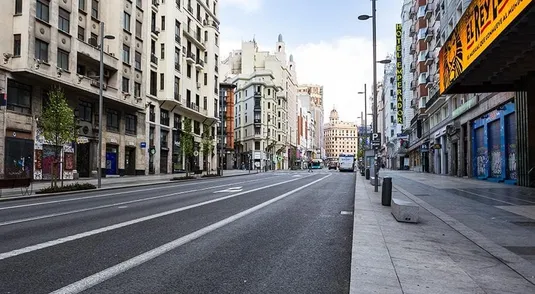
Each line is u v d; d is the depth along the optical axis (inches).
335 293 176.2
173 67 1796.3
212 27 2290.8
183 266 218.1
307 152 6422.2
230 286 184.7
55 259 230.8
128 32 1492.4
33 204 562.9
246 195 681.6
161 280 192.5
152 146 1710.1
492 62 574.9
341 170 2647.6
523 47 501.7
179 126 1957.4
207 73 2260.1
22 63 1002.1
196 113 2091.5
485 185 890.1
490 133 1079.0
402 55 2874.0
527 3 340.8
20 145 1020.5
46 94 1114.7
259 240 291.1
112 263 222.5
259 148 3907.5
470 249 249.9
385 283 176.9
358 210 443.8
